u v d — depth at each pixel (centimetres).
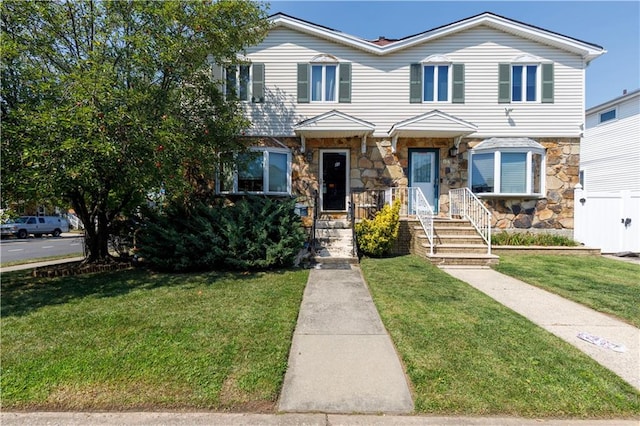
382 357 321
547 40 1073
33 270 762
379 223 848
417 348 333
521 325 394
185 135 663
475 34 1093
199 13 667
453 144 1088
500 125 1091
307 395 260
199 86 774
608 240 1002
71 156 523
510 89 1087
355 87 1105
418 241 883
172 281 623
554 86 1087
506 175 1047
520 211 1076
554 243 1006
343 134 1052
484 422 232
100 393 259
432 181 1103
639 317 428
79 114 502
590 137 1691
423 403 249
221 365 300
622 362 309
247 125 838
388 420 234
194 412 241
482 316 424
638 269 736
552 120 1085
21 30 608
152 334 367
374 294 525
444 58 1091
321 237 909
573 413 239
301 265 759
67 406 246
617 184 1540
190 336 362
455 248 810
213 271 708
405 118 1099
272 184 1068
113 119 536
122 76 651
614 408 243
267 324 397
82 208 767
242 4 710
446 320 410
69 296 527
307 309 460
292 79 1104
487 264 762
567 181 1079
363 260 822
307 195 1096
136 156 589
